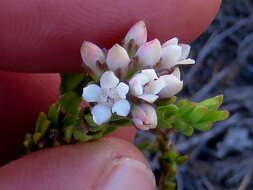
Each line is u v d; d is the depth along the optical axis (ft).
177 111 0.18
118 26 0.19
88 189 0.19
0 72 0.24
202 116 0.19
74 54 0.20
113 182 0.19
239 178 0.38
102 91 0.16
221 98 0.19
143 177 0.20
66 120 0.19
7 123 0.25
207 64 0.43
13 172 0.19
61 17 0.19
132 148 0.21
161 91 0.17
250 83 0.42
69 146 0.20
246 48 0.43
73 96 0.18
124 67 0.17
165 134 0.22
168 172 0.23
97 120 0.16
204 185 0.39
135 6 0.19
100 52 0.17
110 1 0.19
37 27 0.19
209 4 0.21
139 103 0.17
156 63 0.17
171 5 0.20
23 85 0.24
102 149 0.20
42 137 0.20
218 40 0.43
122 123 0.18
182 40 0.21
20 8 0.19
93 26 0.19
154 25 0.20
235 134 0.40
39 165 0.19
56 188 0.19
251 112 0.40
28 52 0.20
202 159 0.39
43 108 0.25
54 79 0.25
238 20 0.44
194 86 0.42
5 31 0.19
